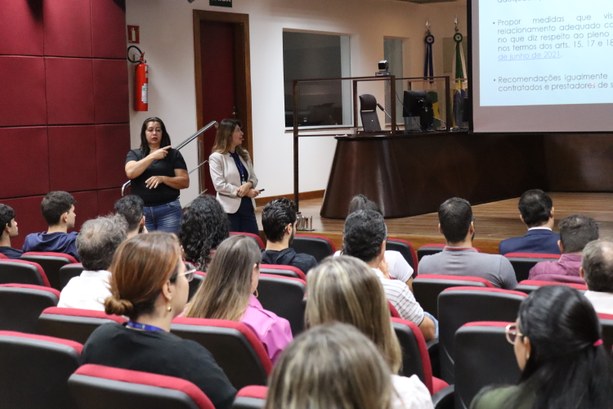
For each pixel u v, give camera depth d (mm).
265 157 10805
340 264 1774
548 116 7266
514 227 7281
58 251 4648
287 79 11383
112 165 8398
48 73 7809
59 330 2504
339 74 12320
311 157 11695
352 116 12500
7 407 2295
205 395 1795
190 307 2549
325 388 1059
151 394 1738
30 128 7676
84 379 1821
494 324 2342
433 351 3105
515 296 2766
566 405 1449
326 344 1089
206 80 10133
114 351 2020
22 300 3113
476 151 9367
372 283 1760
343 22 12078
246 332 2244
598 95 7035
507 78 7422
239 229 6457
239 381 2305
